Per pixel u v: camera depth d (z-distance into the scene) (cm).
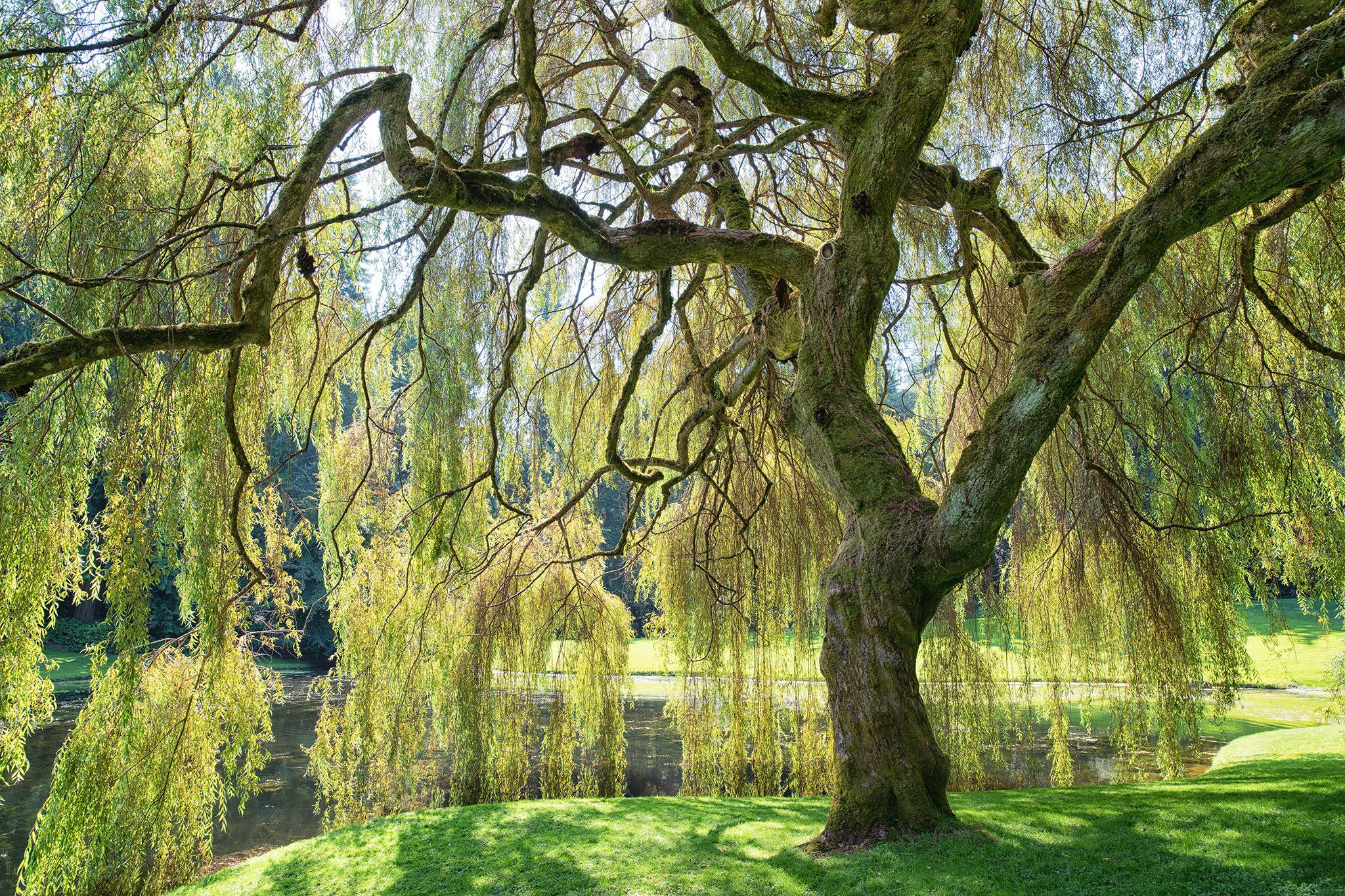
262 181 513
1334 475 750
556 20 809
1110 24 757
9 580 548
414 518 715
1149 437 780
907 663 475
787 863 470
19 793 1105
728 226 693
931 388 1035
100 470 603
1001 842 461
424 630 927
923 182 591
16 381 361
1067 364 427
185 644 746
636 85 904
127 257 550
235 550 650
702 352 952
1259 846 439
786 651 970
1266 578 802
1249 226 563
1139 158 767
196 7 533
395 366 937
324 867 677
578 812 785
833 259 531
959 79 800
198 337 405
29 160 507
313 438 864
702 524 970
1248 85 404
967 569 462
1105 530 780
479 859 646
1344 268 677
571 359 1002
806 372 541
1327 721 1156
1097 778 1083
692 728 1002
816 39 761
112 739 630
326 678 955
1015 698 1103
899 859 431
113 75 502
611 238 555
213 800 765
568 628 1021
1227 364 752
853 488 507
